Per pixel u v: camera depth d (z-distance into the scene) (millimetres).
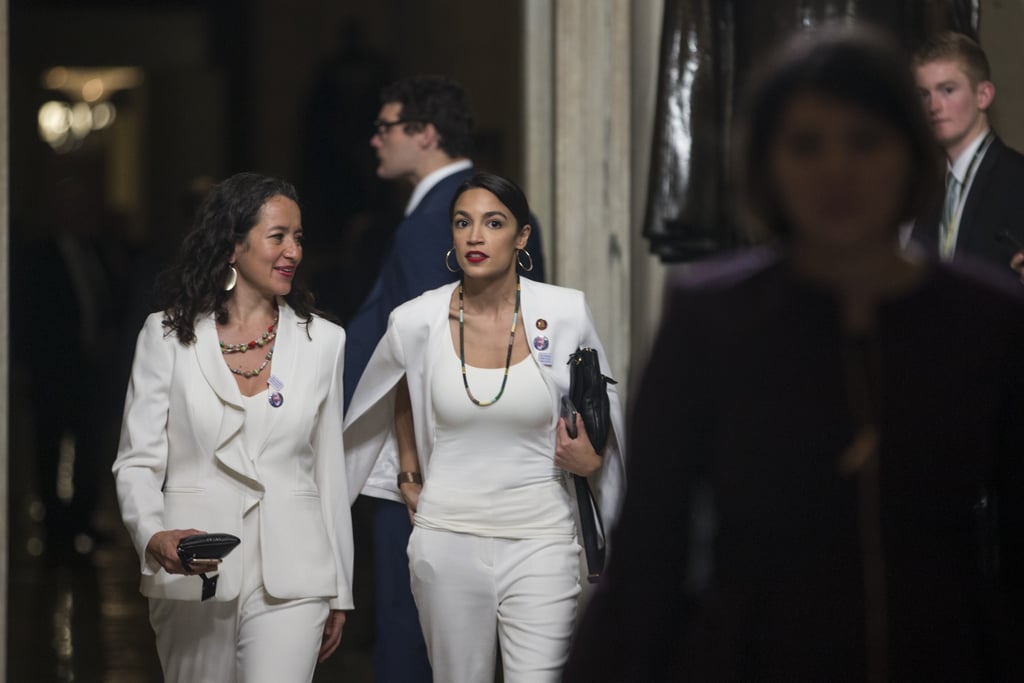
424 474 8492
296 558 7836
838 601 4527
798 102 4625
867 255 4633
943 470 4547
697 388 4738
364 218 16656
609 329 11438
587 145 11469
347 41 29734
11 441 24109
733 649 4613
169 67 33938
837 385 4598
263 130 31328
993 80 10492
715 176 9805
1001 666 4590
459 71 26141
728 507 4660
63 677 13055
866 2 9516
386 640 9344
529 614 8023
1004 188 8734
